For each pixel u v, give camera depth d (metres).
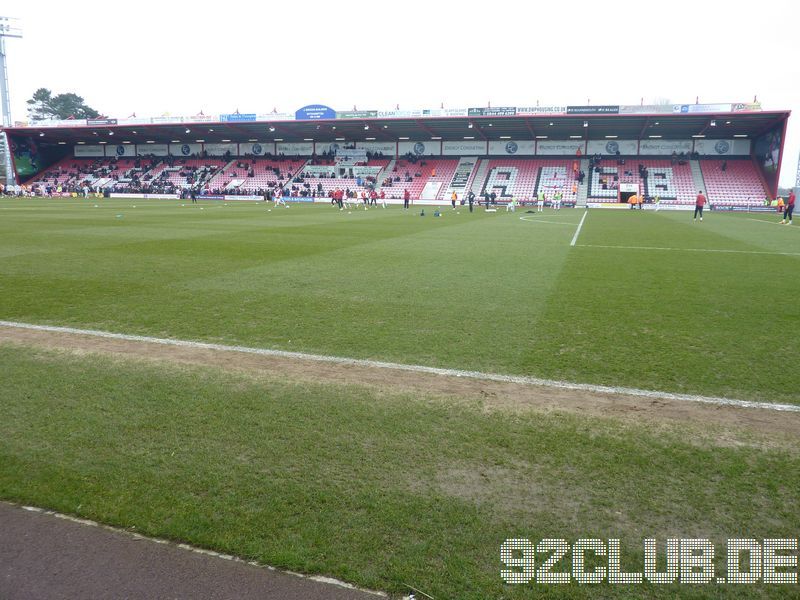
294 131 62.84
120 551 2.93
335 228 23.62
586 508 3.29
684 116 46.50
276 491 3.44
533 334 7.13
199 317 7.96
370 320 7.81
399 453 3.93
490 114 50.16
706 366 5.91
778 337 7.07
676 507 3.31
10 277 11.09
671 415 4.62
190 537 3.02
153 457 3.86
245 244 17.08
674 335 7.13
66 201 51.56
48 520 3.19
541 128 55.34
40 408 4.66
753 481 3.58
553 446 4.04
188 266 12.62
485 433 4.25
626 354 6.31
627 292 9.94
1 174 86.88
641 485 3.54
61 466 3.74
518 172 60.59
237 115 58.09
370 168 64.94
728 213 45.50
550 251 16.08
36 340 6.75
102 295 9.44
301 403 4.80
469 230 23.45
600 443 4.09
